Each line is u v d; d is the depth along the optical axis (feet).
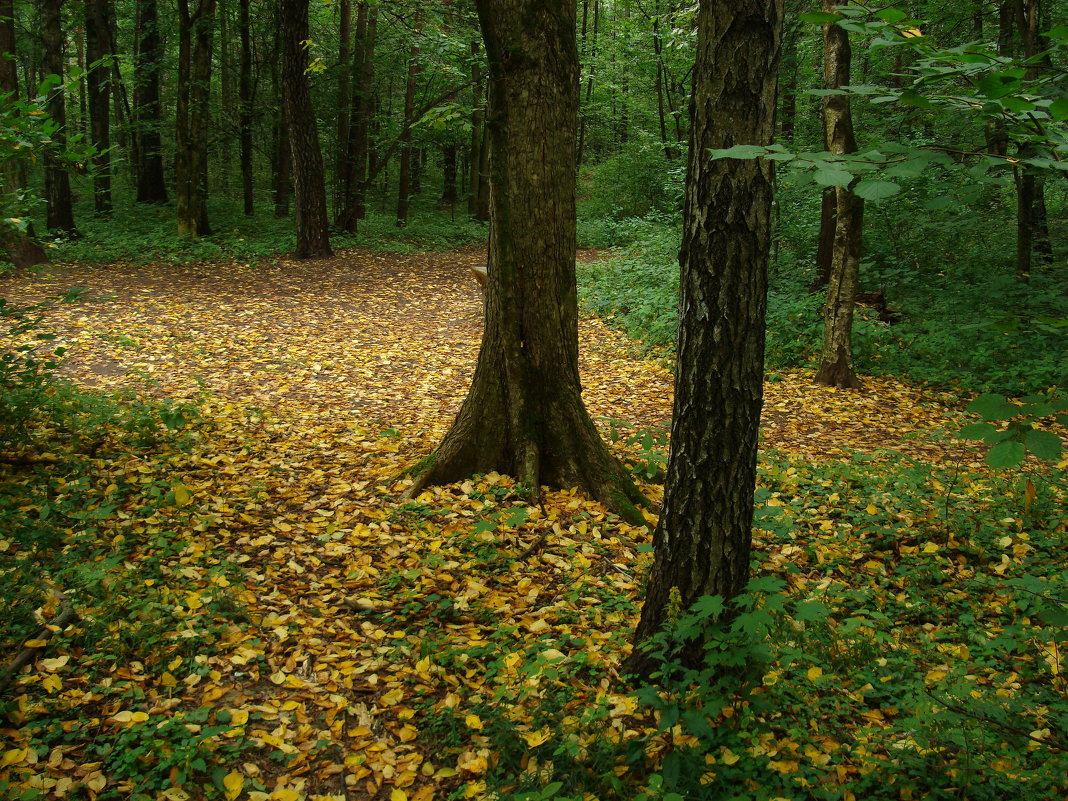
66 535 16.02
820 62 50.26
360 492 20.16
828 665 12.45
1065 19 35.73
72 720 11.02
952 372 31.96
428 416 27.58
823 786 9.57
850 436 26.30
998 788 9.36
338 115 75.20
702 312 10.64
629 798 9.55
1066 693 11.57
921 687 11.42
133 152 91.35
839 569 16.33
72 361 31.58
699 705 10.76
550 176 19.65
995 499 19.33
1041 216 39.37
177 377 30.66
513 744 10.75
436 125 18.16
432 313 46.19
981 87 6.56
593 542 17.74
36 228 64.69
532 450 20.22
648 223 58.23
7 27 46.85
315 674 12.66
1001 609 14.38
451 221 86.58
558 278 20.12
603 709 10.94
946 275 40.04
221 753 10.67
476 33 62.90
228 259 58.34
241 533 17.46
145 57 73.10
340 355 35.83
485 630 14.15
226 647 13.04
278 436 24.25
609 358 36.83
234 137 83.61
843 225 30.86
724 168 10.13
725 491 11.06
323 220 61.16
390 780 10.55
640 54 70.38
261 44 89.15
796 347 35.47
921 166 6.43
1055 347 31.60
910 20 7.16
